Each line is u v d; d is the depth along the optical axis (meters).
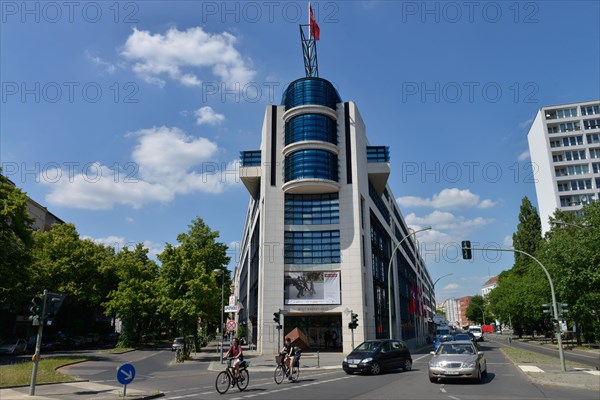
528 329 77.56
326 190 42.12
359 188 43.00
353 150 43.47
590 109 82.75
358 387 15.25
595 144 79.94
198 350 41.34
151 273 53.19
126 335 45.16
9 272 28.36
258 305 42.75
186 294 32.84
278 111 45.03
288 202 42.66
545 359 26.17
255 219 52.34
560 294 38.56
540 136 84.88
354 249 40.53
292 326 42.06
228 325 27.80
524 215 75.38
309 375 20.78
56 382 16.09
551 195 79.94
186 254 34.59
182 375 21.33
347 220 41.50
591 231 35.78
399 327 55.78
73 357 29.61
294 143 42.28
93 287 46.88
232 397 13.26
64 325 50.41
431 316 129.50
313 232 41.75
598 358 30.66
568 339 60.44
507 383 15.93
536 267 47.34
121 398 12.70
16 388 14.56
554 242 39.88
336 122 44.53
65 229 48.62
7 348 32.81
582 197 77.56
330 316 42.62
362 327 38.72
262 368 25.88
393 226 66.31
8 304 35.28
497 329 143.38
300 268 40.66
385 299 52.72
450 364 15.97
